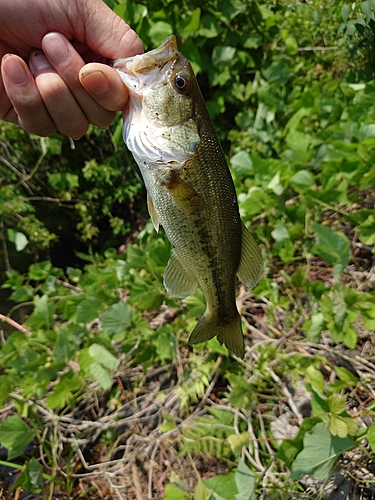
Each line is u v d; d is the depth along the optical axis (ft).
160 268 1.84
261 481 1.32
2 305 3.15
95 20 0.91
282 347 1.64
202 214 0.96
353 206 1.84
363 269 1.74
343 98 2.12
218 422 1.52
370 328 1.36
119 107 0.88
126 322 1.68
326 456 1.14
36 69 0.86
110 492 1.64
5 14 0.88
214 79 2.51
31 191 3.47
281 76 2.41
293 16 2.73
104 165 3.48
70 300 1.91
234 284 1.06
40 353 1.85
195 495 1.17
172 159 0.91
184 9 2.49
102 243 3.83
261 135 2.32
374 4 2.02
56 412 1.89
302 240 1.78
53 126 0.92
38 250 3.64
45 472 1.76
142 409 1.77
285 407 1.50
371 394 1.38
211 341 1.58
